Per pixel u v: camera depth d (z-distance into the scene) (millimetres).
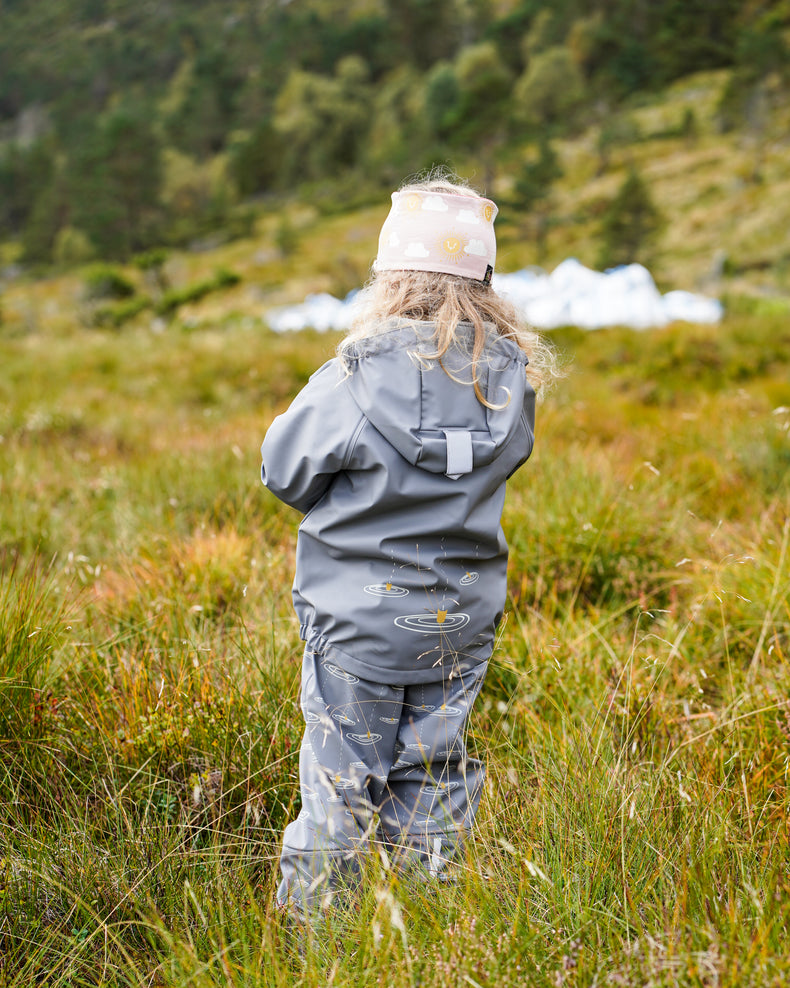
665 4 106625
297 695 2406
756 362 9852
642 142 80562
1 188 125250
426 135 94250
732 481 4875
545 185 63094
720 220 57531
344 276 26250
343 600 1716
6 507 4379
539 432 6055
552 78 94812
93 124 154125
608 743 2111
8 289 86500
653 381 9414
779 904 1562
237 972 1573
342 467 1680
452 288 1753
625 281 15023
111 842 1940
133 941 1752
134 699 2311
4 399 8188
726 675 2711
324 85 117188
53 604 2861
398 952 1495
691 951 1432
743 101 77562
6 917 1740
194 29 191500
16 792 2064
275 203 103250
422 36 134125
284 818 2086
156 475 5141
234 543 3682
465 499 1676
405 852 1772
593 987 1377
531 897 1662
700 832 1799
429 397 1653
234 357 10219
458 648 1784
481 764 1987
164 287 46469
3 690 2262
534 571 3537
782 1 98875
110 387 9570
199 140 134250
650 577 3439
